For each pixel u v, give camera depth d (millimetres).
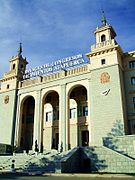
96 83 38562
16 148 43000
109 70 38062
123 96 37031
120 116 34156
